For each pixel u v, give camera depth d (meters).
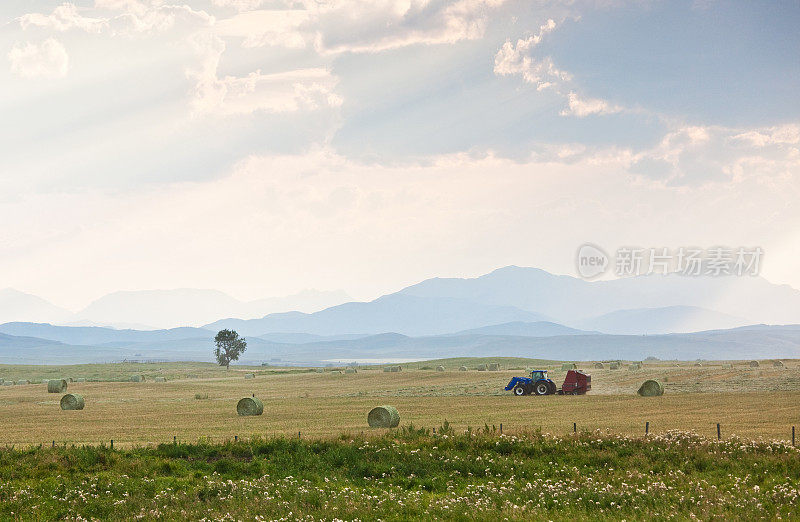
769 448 52.38
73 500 44.03
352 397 145.00
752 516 35.25
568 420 86.81
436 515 37.81
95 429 88.12
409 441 60.38
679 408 98.69
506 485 45.09
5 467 53.09
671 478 45.69
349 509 39.25
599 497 40.38
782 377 160.12
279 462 54.22
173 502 43.31
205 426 89.81
